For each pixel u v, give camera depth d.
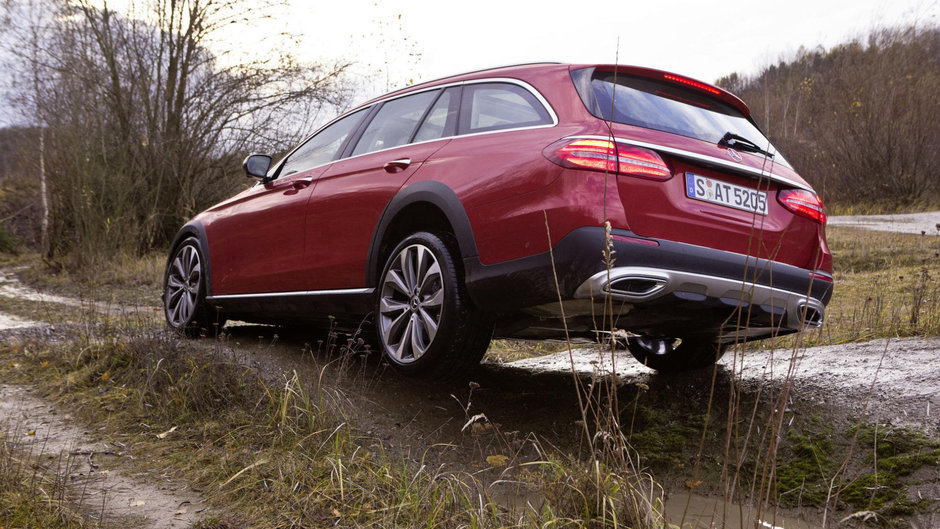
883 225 15.25
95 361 4.84
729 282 3.01
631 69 3.30
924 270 5.55
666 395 3.90
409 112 4.06
